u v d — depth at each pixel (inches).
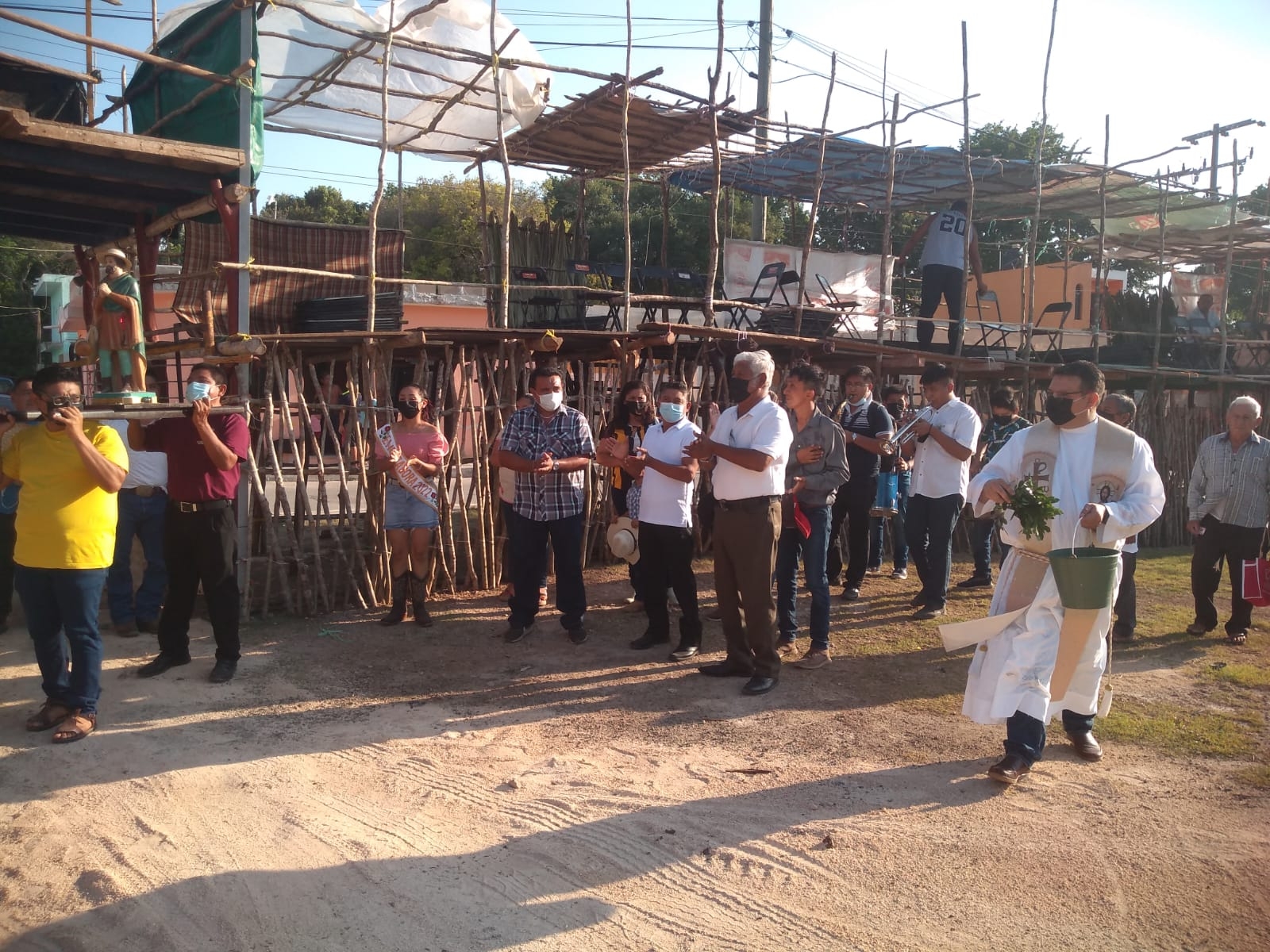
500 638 261.3
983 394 462.0
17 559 181.6
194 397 202.8
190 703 205.5
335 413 319.0
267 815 154.3
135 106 351.9
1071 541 166.9
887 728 196.5
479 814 155.5
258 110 273.7
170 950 117.6
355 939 120.1
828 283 544.7
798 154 456.4
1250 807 159.0
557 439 251.3
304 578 280.4
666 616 254.1
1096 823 152.2
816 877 135.1
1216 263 669.9
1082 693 172.4
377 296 354.0
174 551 217.5
